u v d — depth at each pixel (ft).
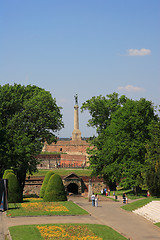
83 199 217.56
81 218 127.75
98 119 254.06
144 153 205.67
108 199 202.49
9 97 212.64
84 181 280.92
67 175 275.39
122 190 258.57
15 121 204.13
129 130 214.48
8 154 194.39
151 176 166.91
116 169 212.02
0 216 126.11
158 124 193.06
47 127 219.20
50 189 168.04
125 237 98.17
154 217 126.11
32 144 202.49
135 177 205.57
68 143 394.52
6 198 136.87
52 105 229.25
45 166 331.36
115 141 216.33
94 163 247.91
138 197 201.46
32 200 171.53
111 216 136.05
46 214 129.39
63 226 107.65
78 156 349.00
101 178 285.43
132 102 218.79
